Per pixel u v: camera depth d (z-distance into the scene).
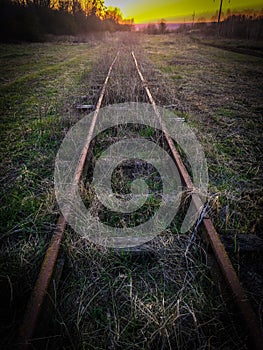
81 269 2.14
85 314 1.83
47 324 1.67
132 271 2.17
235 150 4.17
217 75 10.52
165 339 1.67
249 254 2.29
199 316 1.81
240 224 2.66
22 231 2.53
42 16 33.47
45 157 3.86
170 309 1.84
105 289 2.02
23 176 3.40
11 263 2.16
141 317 1.82
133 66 11.20
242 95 7.52
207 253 2.21
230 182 3.37
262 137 4.66
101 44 26.42
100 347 1.67
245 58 15.62
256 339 1.44
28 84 8.59
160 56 16.34
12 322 1.75
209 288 1.99
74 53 17.95
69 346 1.66
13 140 4.47
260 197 3.07
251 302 1.91
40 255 2.24
